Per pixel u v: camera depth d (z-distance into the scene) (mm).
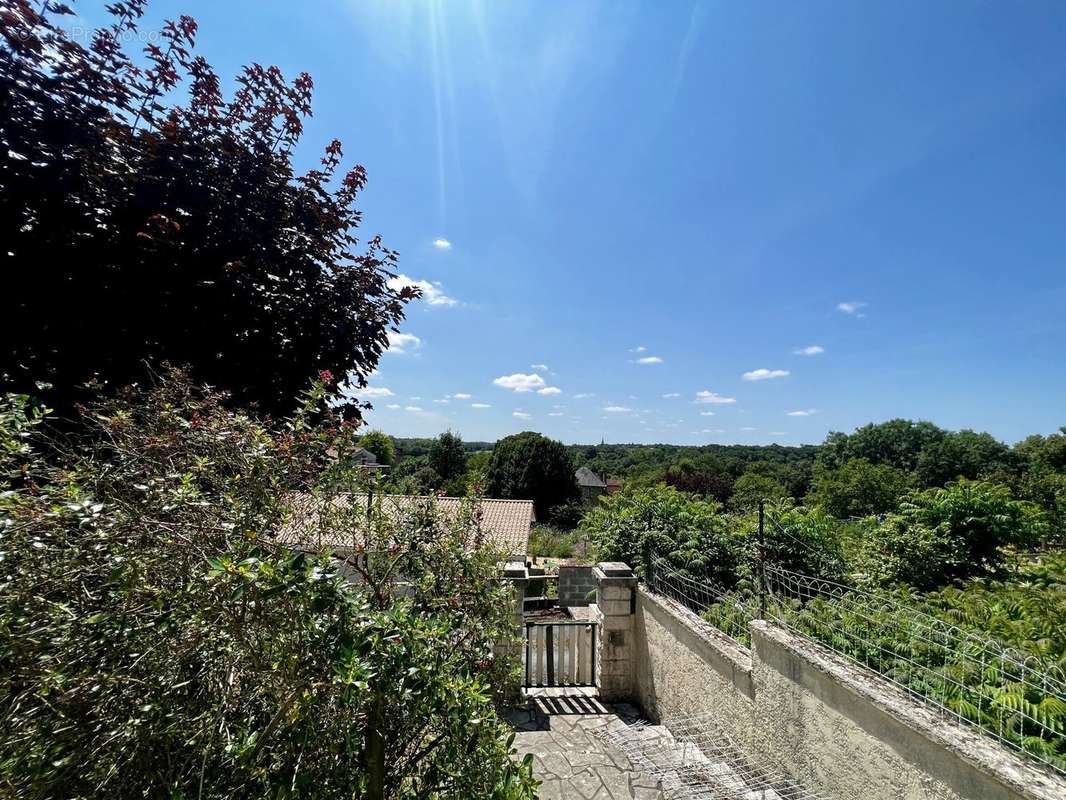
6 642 1483
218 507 1986
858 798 2865
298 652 1606
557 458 37406
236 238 3727
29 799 1444
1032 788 1946
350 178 4723
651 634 5391
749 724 3869
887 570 6152
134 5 3672
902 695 2775
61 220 3125
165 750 1669
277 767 1623
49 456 2535
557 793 3656
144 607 1733
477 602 3266
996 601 4031
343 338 4246
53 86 3236
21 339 2973
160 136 3553
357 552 2871
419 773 2016
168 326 3414
